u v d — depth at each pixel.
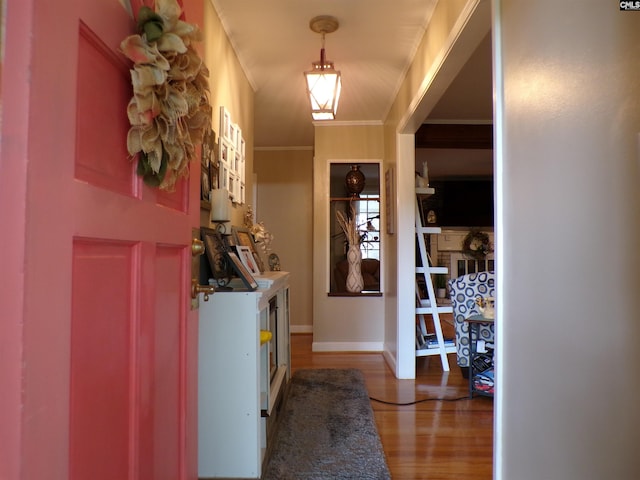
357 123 4.54
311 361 4.11
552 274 1.05
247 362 1.83
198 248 1.23
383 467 2.00
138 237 0.84
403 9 2.38
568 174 0.98
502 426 1.33
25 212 0.51
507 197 1.32
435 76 2.34
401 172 3.63
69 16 0.60
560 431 1.01
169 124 0.87
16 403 0.51
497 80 1.38
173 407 1.06
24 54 0.52
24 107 0.52
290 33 2.63
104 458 0.72
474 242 7.76
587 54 0.91
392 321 3.94
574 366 0.95
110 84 0.74
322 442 2.26
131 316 0.82
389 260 4.16
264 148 5.79
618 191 0.81
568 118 0.98
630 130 0.78
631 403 0.77
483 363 3.35
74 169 0.62
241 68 2.98
